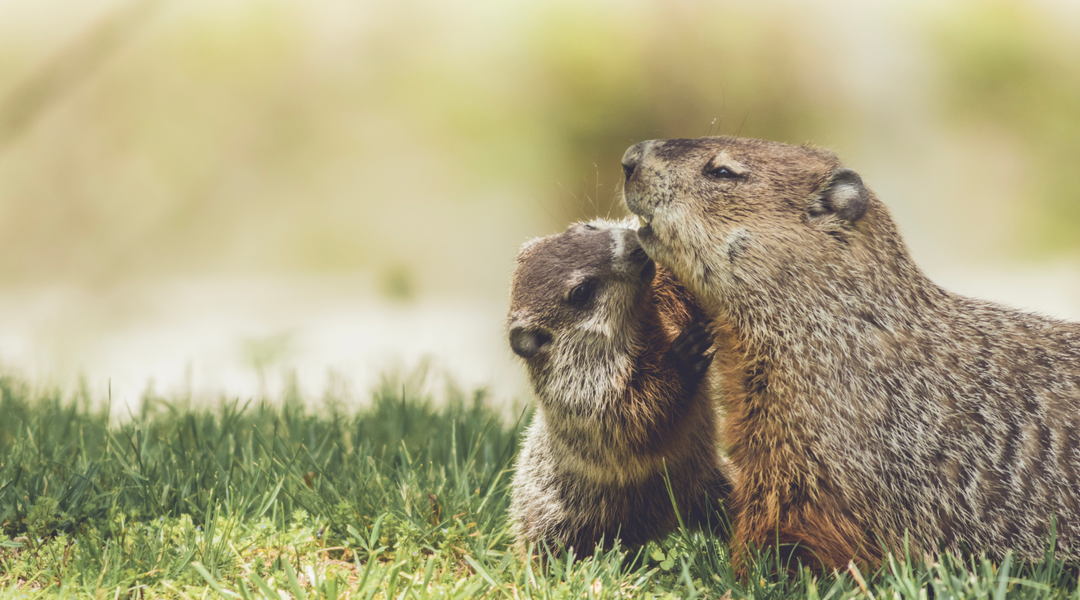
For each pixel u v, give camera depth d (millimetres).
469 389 13023
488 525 7832
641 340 7520
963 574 6039
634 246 7512
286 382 12961
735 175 7023
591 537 7785
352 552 7223
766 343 6875
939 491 6562
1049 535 6410
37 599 6066
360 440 9422
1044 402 6617
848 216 6828
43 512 7250
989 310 7152
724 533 7609
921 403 6648
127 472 8094
